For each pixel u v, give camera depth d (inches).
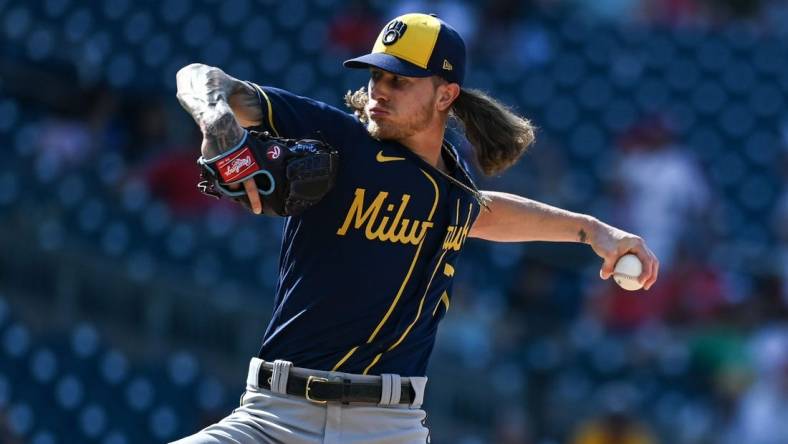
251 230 1294.3
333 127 458.9
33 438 1147.3
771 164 1652.3
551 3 1782.7
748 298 1294.3
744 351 1217.4
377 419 470.3
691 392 1216.2
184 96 426.6
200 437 460.1
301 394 464.4
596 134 1630.2
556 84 1672.0
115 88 1507.1
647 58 1728.6
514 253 1299.2
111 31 1615.4
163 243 1274.6
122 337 1185.4
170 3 1651.1
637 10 1839.3
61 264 1198.9
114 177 1327.5
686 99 1701.5
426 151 476.1
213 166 416.5
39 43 1551.4
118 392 1169.4
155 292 1192.8
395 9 1654.8
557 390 1208.2
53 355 1178.0
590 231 533.6
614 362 1234.6
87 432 1156.5
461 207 482.3
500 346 1222.9
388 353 471.8
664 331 1263.5
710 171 1644.9
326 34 1636.3
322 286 461.7
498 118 500.1
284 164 424.2
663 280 1317.7
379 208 460.4
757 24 1902.1
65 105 1470.2
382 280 464.4
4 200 1291.8
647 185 1413.6
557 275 1263.5
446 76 466.3
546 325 1241.4
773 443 1153.4
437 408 1186.6
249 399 474.0
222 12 1653.5
